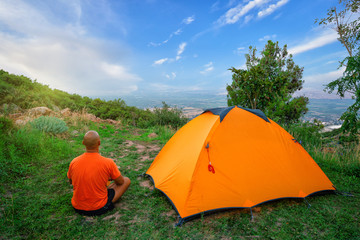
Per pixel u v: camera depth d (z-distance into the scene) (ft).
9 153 15.17
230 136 11.57
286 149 12.29
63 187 12.38
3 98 32.04
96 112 46.34
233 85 29.27
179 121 42.09
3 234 7.86
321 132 26.63
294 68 34.63
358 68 16.49
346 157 18.33
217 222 9.55
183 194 10.34
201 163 10.71
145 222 9.36
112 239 8.14
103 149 22.15
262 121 12.64
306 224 9.38
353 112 18.03
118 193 10.62
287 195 11.25
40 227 8.51
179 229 8.94
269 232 8.75
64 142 21.03
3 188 11.39
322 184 12.25
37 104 35.32
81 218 9.48
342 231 8.78
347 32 18.98
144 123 42.80
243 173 11.00
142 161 18.75
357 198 11.97
